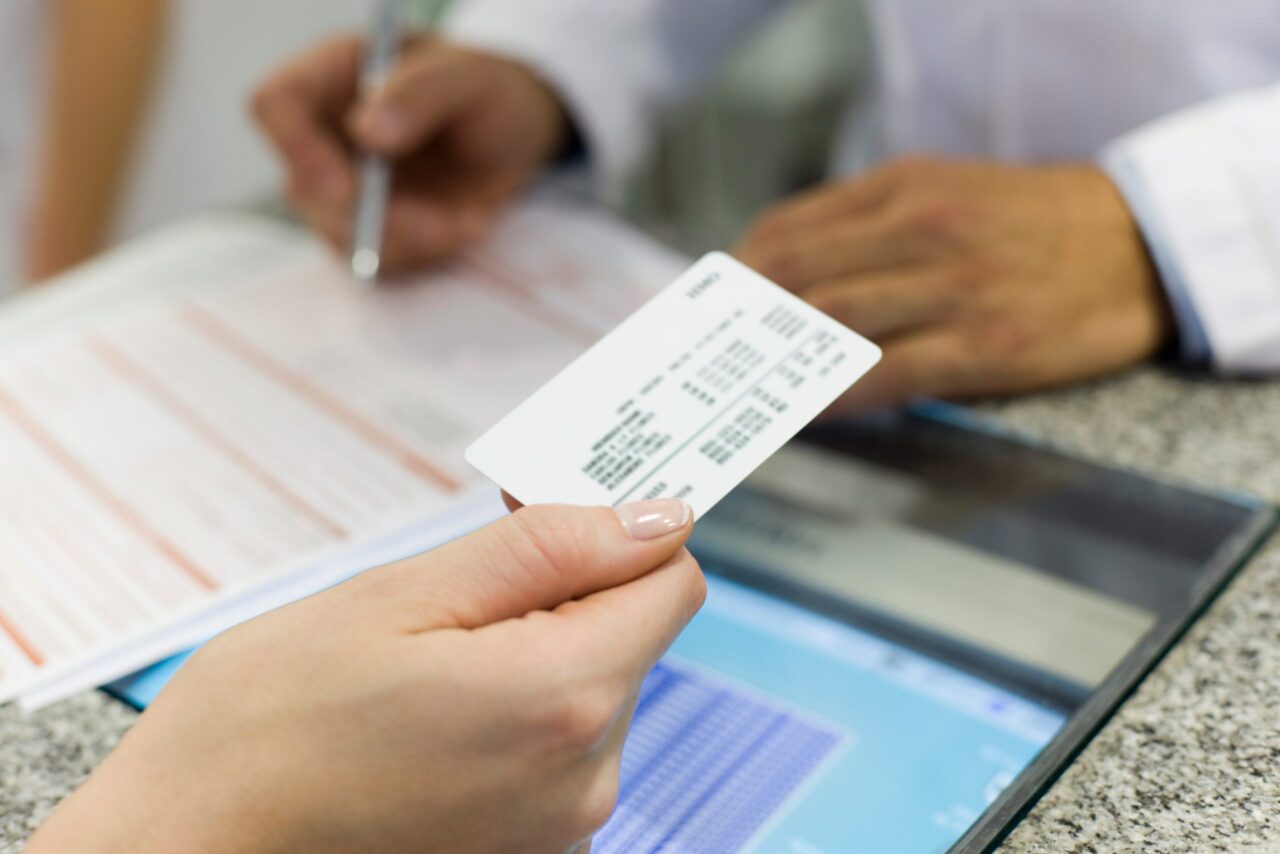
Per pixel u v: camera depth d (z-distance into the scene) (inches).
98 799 12.3
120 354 26.5
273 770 12.2
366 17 52.6
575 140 35.2
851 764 16.1
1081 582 18.9
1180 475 21.2
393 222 29.2
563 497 13.6
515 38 34.3
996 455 22.2
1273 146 24.0
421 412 24.1
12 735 16.9
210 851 12.1
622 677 12.6
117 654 18.2
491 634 12.4
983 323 23.5
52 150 48.1
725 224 37.4
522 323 27.1
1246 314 23.7
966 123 34.7
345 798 12.1
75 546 20.6
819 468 22.1
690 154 46.5
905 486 21.5
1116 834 14.5
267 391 25.0
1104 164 26.4
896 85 35.7
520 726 12.1
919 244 24.1
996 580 19.1
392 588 13.1
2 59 45.8
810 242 24.7
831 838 15.0
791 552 20.0
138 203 51.3
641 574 13.4
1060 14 31.2
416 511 21.2
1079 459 21.9
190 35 48.7
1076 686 17.1
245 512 21.3
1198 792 15.1
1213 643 17.5
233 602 19.1
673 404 14.2
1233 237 23.8
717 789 15.8
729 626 18.6
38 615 19.1
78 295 29.3
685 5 36.6
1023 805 14.8
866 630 18.4
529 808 12.5
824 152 48.3
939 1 33.4
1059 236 24.4
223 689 12.7
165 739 12.6
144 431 23.7
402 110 29.4
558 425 14.1
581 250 30.1
